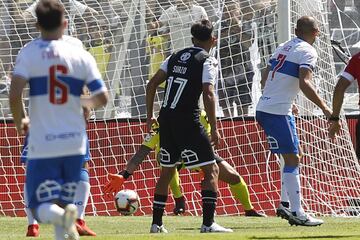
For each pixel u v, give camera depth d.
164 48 46.59
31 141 20.94
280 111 33.97
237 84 45.75
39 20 21.25
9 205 45.94
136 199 37.19
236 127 45.41
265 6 45.53
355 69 29.12
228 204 44.59
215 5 46.56
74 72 21.05
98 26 47.12
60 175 21.14
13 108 21.17
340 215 43.44
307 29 34.19
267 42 45.47
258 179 45.22
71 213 20.08
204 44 31.48
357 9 54.47
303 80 33.09
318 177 43.62
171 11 46.53
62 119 20.91
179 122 30.98
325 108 32.88
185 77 30.92
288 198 36.06
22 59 21.05
